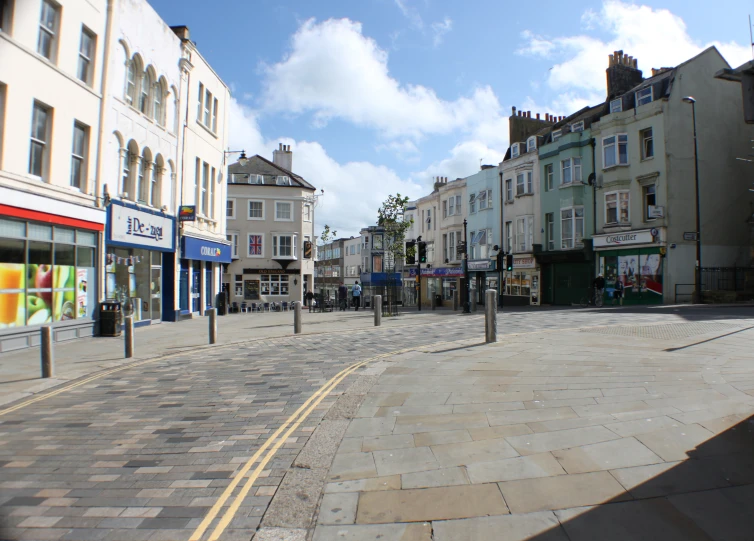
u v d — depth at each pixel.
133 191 16.64
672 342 9.34
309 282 44.50
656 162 24.28
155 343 12.85
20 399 6.98
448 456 4.08
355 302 30.55
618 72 29.41
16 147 11.37
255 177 43.44
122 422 5.62
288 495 3.54
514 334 11.38
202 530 3.15
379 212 22.70
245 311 33.81
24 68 11.54
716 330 11.07
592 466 3.72
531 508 3.19
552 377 6.54
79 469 4.23
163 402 6.46
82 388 7.58
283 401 6.24
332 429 4.89
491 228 36.88
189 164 21.09
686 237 23.53
